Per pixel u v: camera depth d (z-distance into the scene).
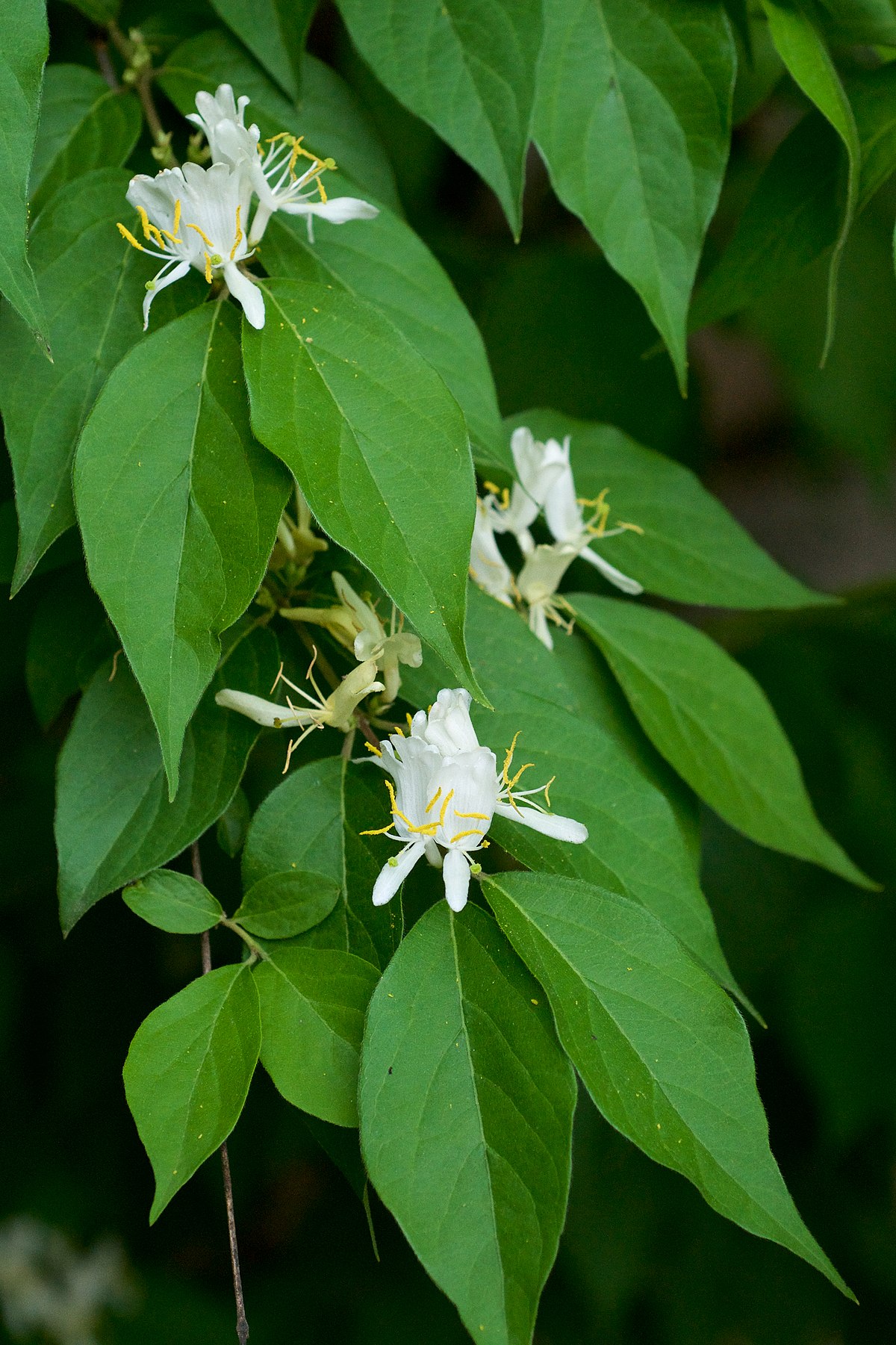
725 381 1.51
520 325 0.86
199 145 0.68
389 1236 1.06
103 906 0.89
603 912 0.62
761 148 1.03
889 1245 1.05
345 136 0.70
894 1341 1.03
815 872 1.08
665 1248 1.03
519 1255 0.59
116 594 0.61
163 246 0.64
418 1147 0.60
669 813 0.65
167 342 0.63
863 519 1.61
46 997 0.93
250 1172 0.96
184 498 0.62
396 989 0.61
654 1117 0.60
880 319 1.07
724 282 0.71
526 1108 0.60
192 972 0.91
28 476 0.63
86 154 0.67
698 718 0.70
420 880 0.66
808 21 0.68
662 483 0.73
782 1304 1.03
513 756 0.65
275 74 0.68
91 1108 0.97
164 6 0.70
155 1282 1.08
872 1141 1.09
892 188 1.04
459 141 0.66
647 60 0.68
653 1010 0.61
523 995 0.61
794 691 1.06
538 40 0.66
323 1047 0.61
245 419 0.62
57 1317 1.07
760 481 1.58
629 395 0.86
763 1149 0.60
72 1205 1.00
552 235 1.04
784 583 0.73
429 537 0.61
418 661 0.64
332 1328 1.03
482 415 0.66
